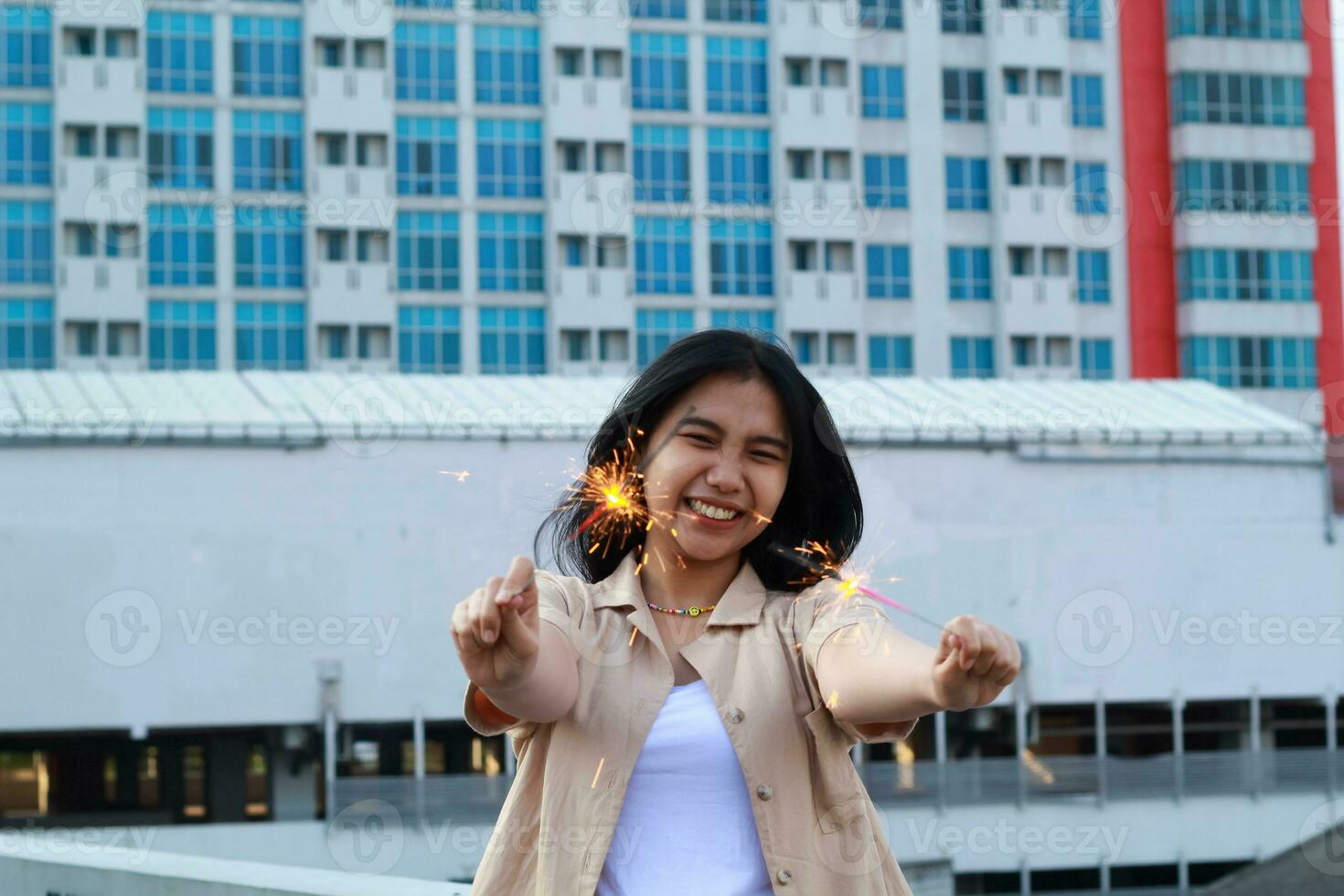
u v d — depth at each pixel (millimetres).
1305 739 27844
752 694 1579
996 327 35375
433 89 34156
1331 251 36406
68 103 32594
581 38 34344
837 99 35250
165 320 32625
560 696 1512
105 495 22047
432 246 33750
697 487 1631
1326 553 25266
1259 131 36469
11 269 32219
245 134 33312
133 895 3178
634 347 34000
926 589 23578
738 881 1539
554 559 1834
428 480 22625
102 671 21781
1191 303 35625
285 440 22516
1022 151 35719
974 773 23578
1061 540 24250
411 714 22438
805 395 1666
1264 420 26484
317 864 21578
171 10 33219
